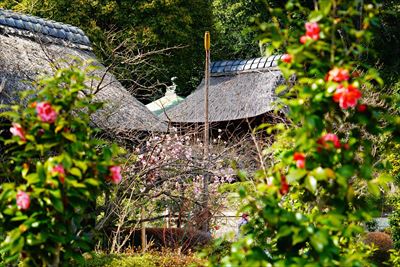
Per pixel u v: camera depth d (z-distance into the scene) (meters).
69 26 13.47
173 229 9.38
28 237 3.72
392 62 23.59
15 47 10.88
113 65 9.62
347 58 3.71
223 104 23.62
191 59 28.25
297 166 3.63
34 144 3.90
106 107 9.88
